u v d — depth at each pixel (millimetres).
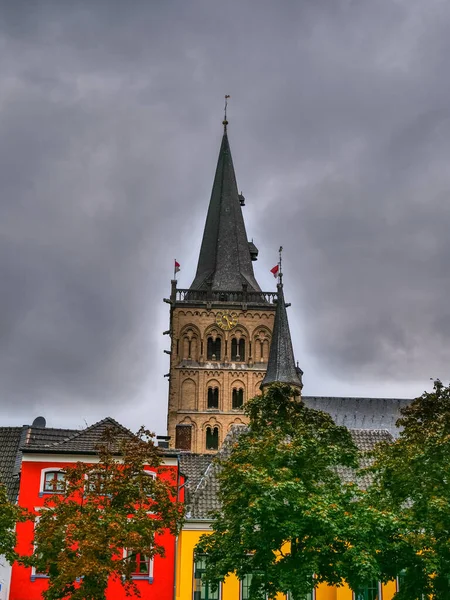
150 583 52719
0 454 61094
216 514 44406
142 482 43000
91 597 39969
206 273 136250
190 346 127375
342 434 50344
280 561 40562
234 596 52781
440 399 52250
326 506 39781
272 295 131000
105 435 46625
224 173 142000
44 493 54031
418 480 42750
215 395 125688
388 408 114438
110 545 40594
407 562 40500
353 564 38938
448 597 39688
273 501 39562
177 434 117750
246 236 139750
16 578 52156
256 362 127188
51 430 59031
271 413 58375
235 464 43500
